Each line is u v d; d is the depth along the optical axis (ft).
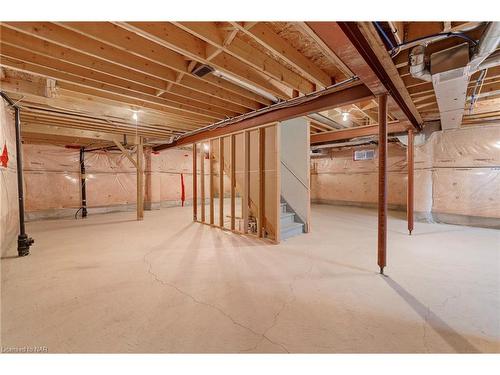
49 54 7.55
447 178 16.76
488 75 9.04
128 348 4.95
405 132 17.75
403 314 6.00
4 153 10.59
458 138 16.35
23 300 6.76
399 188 23.95
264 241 13.00
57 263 9.66
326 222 18.26
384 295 6.97
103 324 5.70
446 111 11.32
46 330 5.47
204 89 10.52
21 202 10.60
